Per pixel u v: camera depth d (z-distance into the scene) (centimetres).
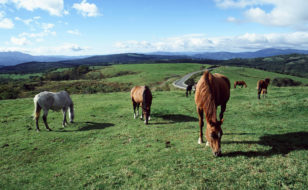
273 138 751
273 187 439
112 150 775
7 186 574
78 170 630
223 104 778
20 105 1998
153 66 15825
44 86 8612
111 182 541
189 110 1505
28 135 1030
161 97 2353
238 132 865
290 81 6400
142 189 491
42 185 566
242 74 10512
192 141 780
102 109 1670
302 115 1161
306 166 507
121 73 13988
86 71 15500
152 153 695
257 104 1470
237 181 473
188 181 497
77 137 980
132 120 1284
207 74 645
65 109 1192
